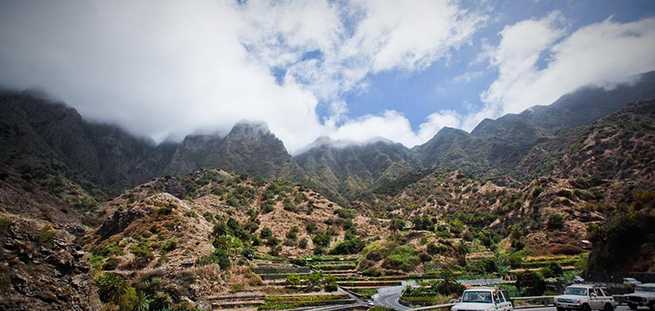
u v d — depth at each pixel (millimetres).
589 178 151750
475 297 25094
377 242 115375
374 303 55344
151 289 52906
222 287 63875
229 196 180875
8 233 26734
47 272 26891
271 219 160500
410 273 92000
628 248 54031
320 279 74188
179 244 79000
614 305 29641
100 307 30547
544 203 134875
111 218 103875
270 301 56438
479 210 189750
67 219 136125
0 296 23078
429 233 112500
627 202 120375
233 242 101812
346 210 184125
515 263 92000
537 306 38781
